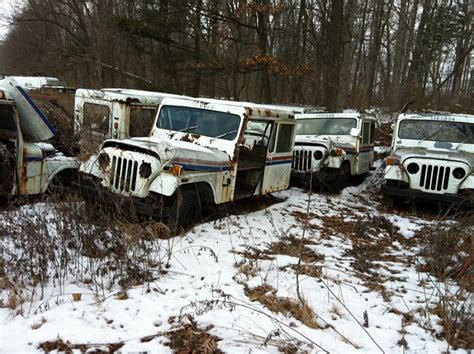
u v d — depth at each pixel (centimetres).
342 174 1063
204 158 619
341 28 1652
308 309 394
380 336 369
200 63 1928
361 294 454
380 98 2791
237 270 482
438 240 587
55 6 3212
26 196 650
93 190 572
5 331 327
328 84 1669
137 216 583
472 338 365
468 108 2048
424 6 2330
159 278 445
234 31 2094
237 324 362
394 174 873
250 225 682
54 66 3203
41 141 702
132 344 322
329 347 341
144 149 570
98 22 2533
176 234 589
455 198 803
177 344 327
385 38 3180
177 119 732
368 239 688
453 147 929
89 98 873
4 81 626
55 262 450
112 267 453
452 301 425
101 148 602
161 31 2030
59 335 325
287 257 538
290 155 862
